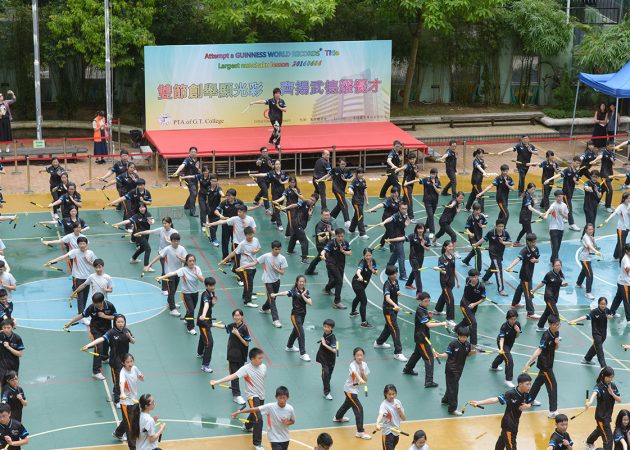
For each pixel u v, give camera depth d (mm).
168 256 22734
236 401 19156
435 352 19672
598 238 29016
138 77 38781
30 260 25938
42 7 37594
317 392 19750
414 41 39719
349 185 30109
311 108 36688
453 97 42594
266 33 38469
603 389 17422
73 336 21812
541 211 31047
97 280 20953
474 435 18344
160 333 22109
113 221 29000
